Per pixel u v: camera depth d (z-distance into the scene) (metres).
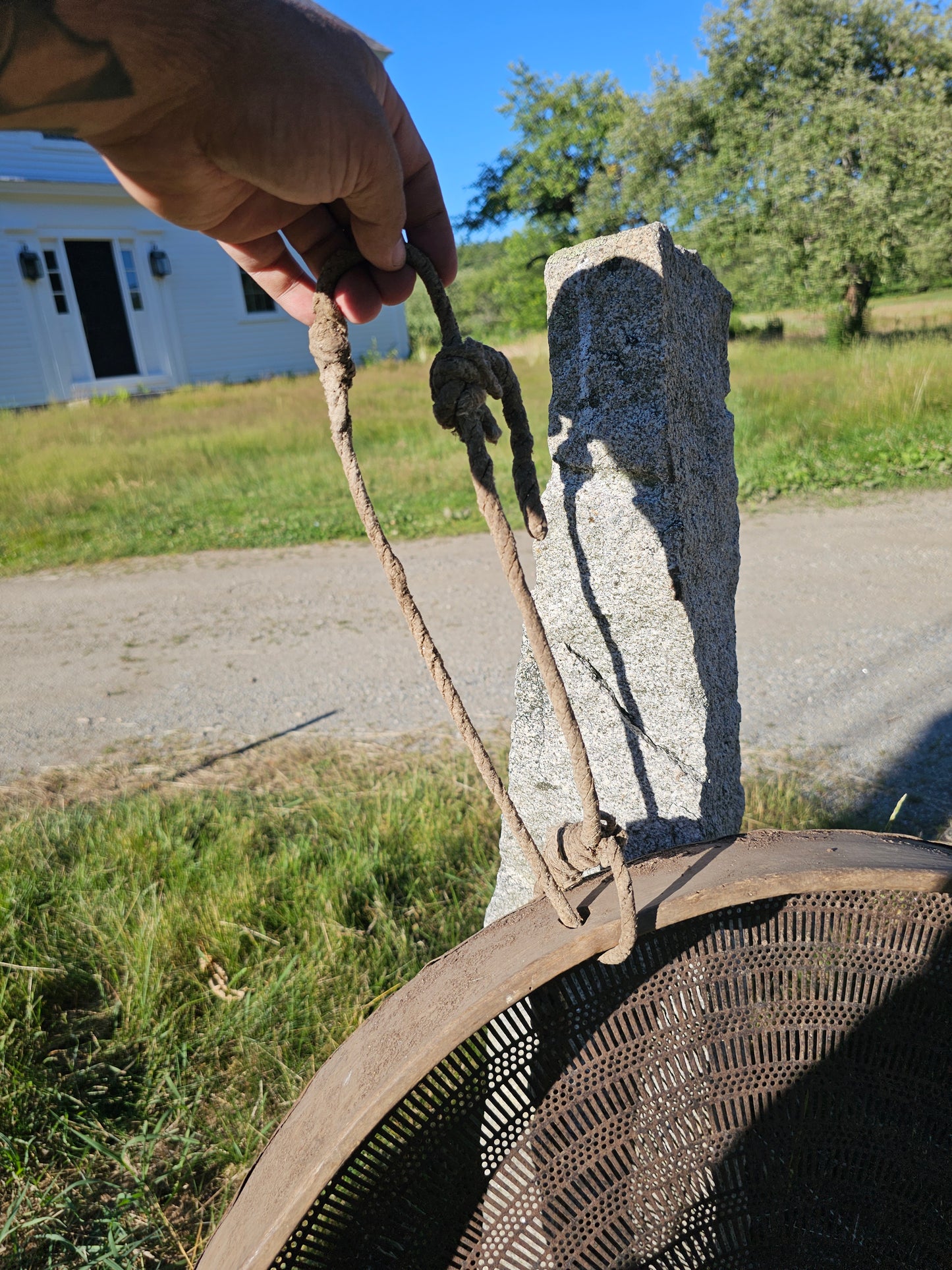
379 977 2.66
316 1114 1.21
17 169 17.84
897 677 4.73
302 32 0.87
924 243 15.67
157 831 3.45
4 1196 2.14
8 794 4.13
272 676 5.45
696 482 1.64
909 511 7.38
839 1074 1.31
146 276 19.80
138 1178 2.14
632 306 1.48
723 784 1.79
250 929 2.90
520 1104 1.28
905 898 1.27
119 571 7.80
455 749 4.32
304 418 13.75
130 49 0.77
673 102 18.81
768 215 17.61
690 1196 1.32
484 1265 1.28
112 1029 2.62
